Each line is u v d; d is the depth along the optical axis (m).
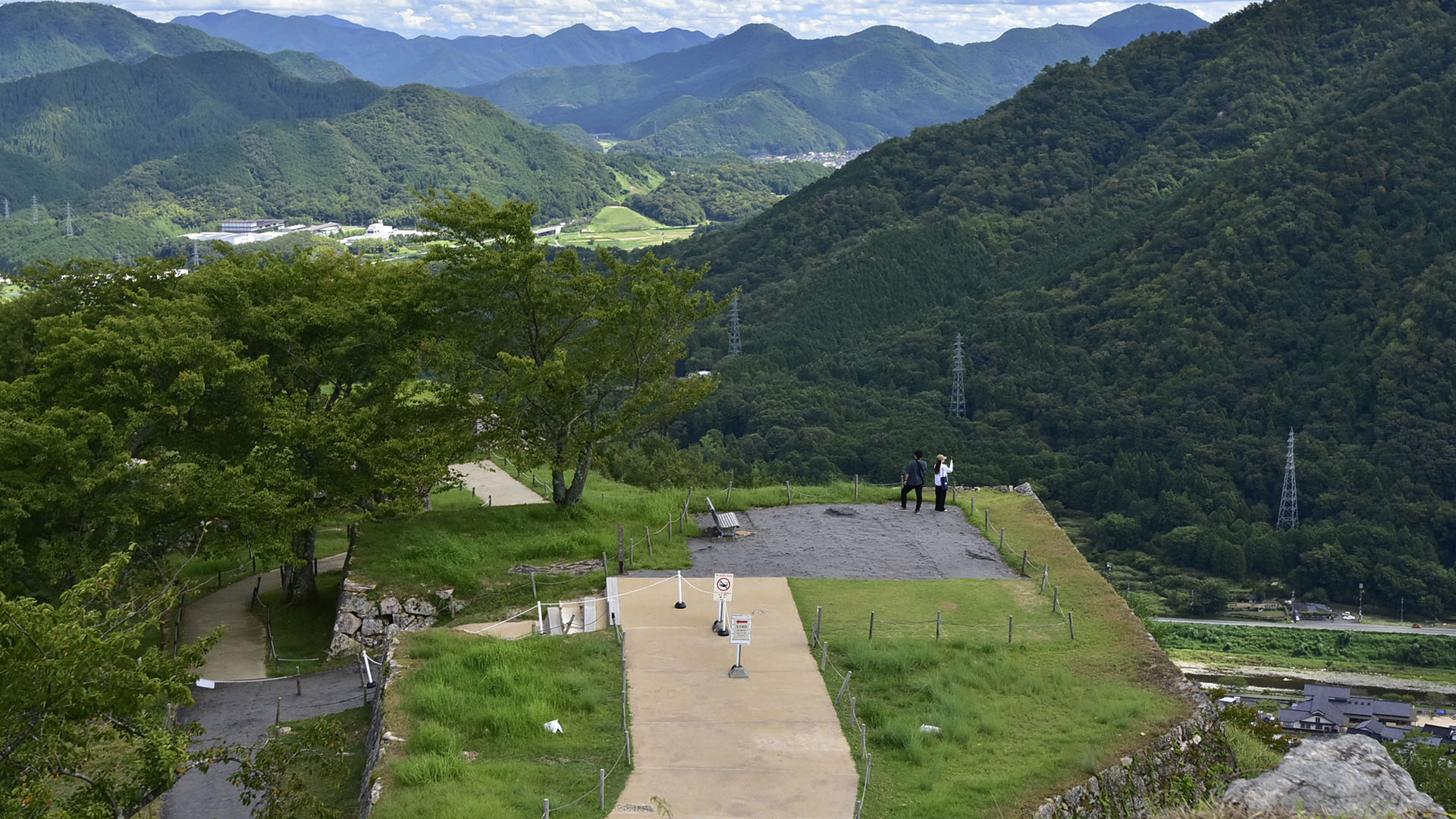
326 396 35.00
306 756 18.12
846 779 17.00
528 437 33.16
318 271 35.41
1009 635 23.28
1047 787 16.92
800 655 21.97
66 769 16.19
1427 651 113.75
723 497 34.31
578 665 21.41
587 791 16.47
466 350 32.75
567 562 29.42
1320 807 13.02
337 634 27.48
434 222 33.59
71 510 26.17
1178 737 19.31
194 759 16.41
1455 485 138.25
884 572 27.61
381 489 30.45
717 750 17.94
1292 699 96.69
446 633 22.92
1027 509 33.38
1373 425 149.50
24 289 41.88
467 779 16.62
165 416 28.95
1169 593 130.00
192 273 38.12
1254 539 136.12
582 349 33.59
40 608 14.48
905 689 20.59
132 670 15.39
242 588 36.28
